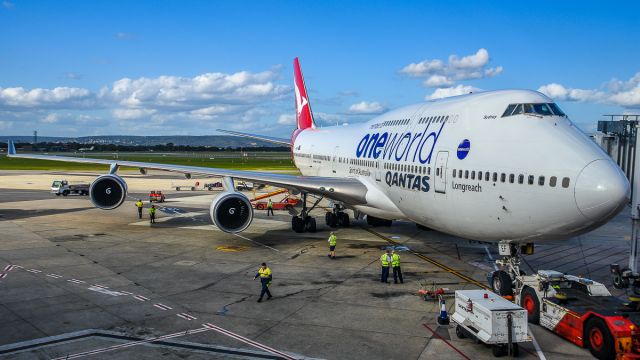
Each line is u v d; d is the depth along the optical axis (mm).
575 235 13391
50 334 12164
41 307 14117
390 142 20859
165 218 31641
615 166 12461
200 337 12078
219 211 20969
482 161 14695
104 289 15930
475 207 14891
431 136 17625
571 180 12398
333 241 20312
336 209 28016
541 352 11375
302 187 22422
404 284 16750
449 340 11984
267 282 14773
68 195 44875
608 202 11891
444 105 18547
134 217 31969
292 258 20562
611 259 20828
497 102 15562
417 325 12961
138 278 17328
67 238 24562
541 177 12992
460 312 12344
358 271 18484
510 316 10891
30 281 16750
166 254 21172
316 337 12117
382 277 16984
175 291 15805
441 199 16375
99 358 10867
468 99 17281
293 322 13125
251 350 11328
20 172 78625
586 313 11320
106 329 12531
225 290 15961
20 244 22953
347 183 22609
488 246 23078
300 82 41719
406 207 19125
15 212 33594
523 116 14508
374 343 11758
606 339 10664
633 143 23406
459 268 19000
